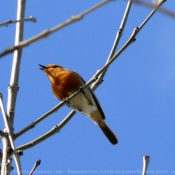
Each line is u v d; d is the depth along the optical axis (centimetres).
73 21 351
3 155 847
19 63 1059
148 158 849
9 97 1014
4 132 920
